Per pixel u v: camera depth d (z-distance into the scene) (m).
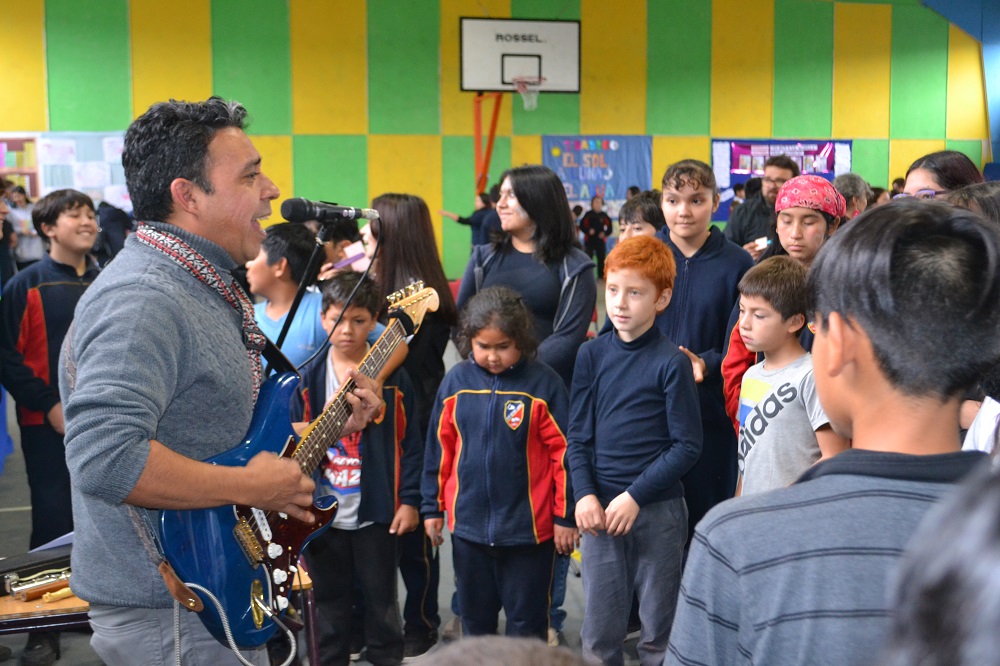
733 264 2.77
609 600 2.27
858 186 3.44
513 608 2.46
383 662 2.57
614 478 2.31
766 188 5.15
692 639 0.83
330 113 11.49
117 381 1.29
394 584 2.58
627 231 3.64
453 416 2.49
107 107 10.82
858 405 0.82
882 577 0.73
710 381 2.66
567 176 12.24
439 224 11.91
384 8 11.50
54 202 3.23
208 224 1.49
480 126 11.78
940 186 2.26
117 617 1.46
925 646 0.41
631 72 12.24
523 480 2.42
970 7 12.95
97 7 10.72
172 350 1.36
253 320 1.58
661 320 2.81
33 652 2.76
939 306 0.77
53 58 10.64
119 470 1.27
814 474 0.82
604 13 12.08
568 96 12.16
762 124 12.68
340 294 2.48
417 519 2.61
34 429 3.14
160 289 1.38
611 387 2.33
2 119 10.59
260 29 11.20
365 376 1.91
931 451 0.79
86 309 1.38
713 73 12.46
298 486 1.50
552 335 2.84
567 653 0.50
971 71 13.11
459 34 11.65
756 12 12.50
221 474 1.39
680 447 2.22
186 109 1.49
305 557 2.48
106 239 5.41
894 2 12.84
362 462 2.49
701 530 0.83
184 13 10.95
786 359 2.17
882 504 0.75
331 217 1.90
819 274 0.84
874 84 12.92
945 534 0.41
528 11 11.86
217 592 1.43
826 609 0.74
